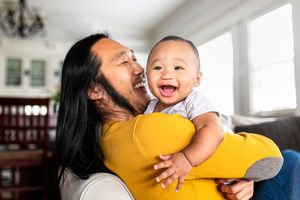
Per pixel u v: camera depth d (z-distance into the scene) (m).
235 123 1.96
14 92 5.64
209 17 4.12
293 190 0.89
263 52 3.28
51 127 3.08
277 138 1.58
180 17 4.82
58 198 1.25
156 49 0.95
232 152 0.76
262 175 0.78
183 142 0.78
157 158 0.78
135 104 1.12
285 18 2.97
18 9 4.26
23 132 2.47
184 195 0.78
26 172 2.53
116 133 0.88
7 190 2.42
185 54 0.92
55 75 5.74
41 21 4.20
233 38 3.68
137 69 1.16
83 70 1.04
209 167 0.76
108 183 0.80
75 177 0.90
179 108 0.90
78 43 1.11
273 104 3.14
